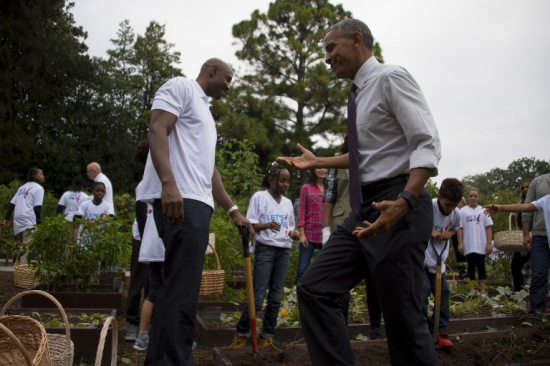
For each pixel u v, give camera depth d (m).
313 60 31.56
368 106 2.92
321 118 32.62
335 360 2.86
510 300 8.22
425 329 2.82
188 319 3.02
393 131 2.87
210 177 3.30
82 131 29.88
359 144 2.98
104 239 6.71
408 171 2.87
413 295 2.77
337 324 2.91
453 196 5.00
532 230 6.37
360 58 3.02
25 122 27.06
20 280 7.60
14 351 3.04
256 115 32.38
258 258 5.15
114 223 6.88
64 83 29.48
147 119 42.78
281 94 33.03
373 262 2.78
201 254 3.11
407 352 2.79
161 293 3.05
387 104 2.85
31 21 27.70
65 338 3.42
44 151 27.45
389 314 2.79
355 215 2.97
